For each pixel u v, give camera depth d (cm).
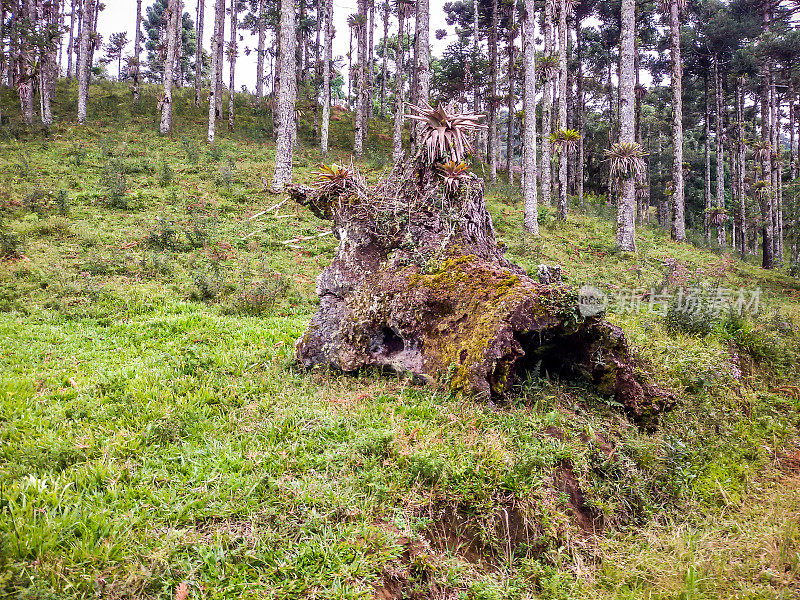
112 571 284
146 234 1319
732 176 3997
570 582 338
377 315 571
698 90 4353
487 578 329
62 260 1102
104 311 850
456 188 629
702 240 2825
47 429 441
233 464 388
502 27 3888
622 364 513
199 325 793
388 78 5406
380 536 321
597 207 2984
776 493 455
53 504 334
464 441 417
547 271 605
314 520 329
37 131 2419
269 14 3278
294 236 1443
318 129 3388
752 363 737
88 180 1767
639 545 376
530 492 383
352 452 403
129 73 4400
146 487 358
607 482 425
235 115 3350
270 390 539
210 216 1505
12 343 673
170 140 2558
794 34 3069
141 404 489
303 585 285
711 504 439
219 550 302
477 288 526
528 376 514
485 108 4034
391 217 630
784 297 1546
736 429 560
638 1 3344
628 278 1353
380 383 540
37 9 3447
